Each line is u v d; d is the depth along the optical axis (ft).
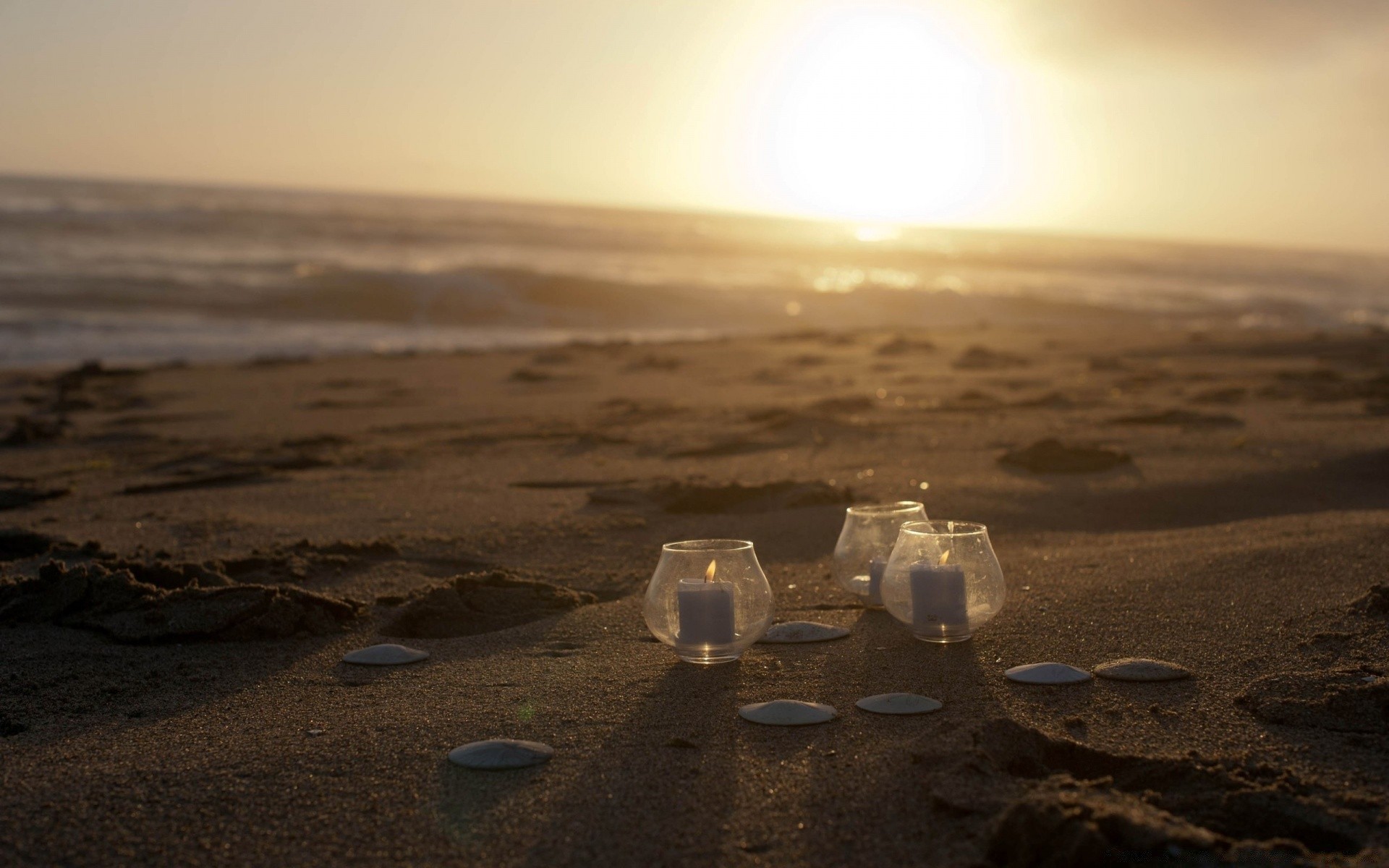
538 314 28.30
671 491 6.86
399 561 5.72
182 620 4.74
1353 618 4.49
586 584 5.38
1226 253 132.87
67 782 3.67
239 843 3.37
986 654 4.39
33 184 102.27
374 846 3.34
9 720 4.07
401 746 3.82
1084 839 3.14
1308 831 3.31
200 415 11.80
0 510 6.93
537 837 3.35
